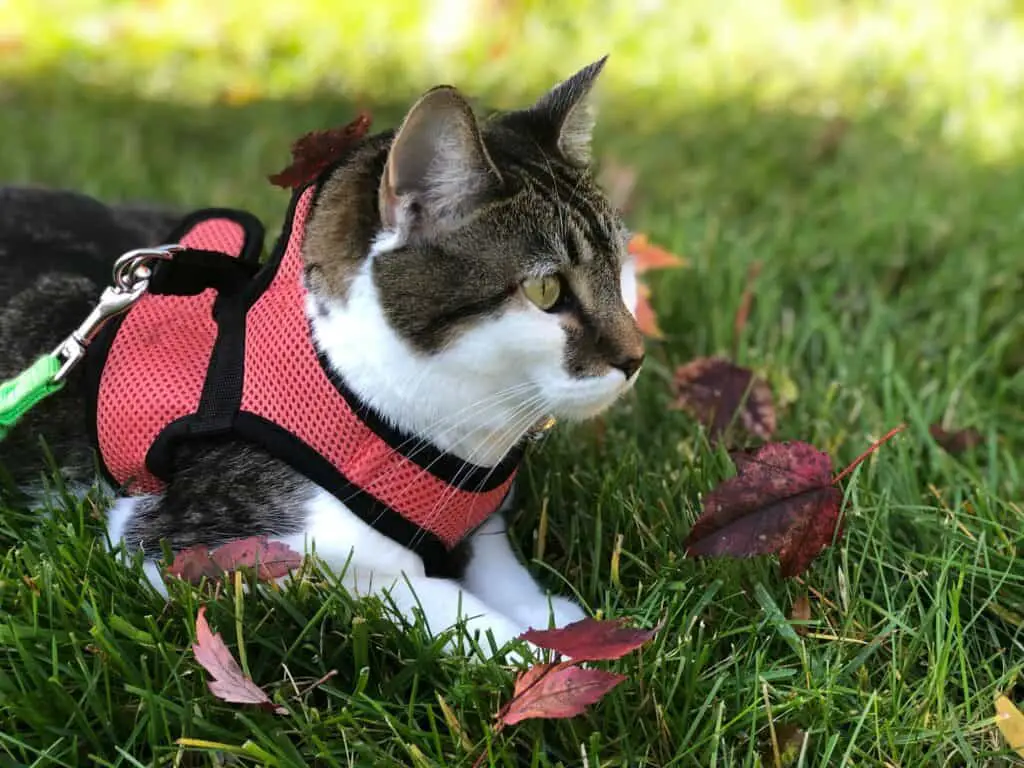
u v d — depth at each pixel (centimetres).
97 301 66
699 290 87
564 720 58
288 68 132
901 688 60
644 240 81
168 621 59
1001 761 58
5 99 119
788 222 95
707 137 116
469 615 61
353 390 58
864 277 91
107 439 61
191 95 124
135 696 58
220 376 59
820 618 63
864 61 139
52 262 67
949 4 162
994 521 67
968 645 63
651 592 63
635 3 156
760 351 82
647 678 59
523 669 58
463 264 58
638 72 135
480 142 57
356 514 58
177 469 60
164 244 65
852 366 81
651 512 68
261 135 110
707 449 71
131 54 135
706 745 58
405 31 146
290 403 58
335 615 60
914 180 104
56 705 57
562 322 59
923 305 88
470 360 58
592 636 55
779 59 141
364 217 58
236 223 65
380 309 57
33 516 64
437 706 59
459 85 128
